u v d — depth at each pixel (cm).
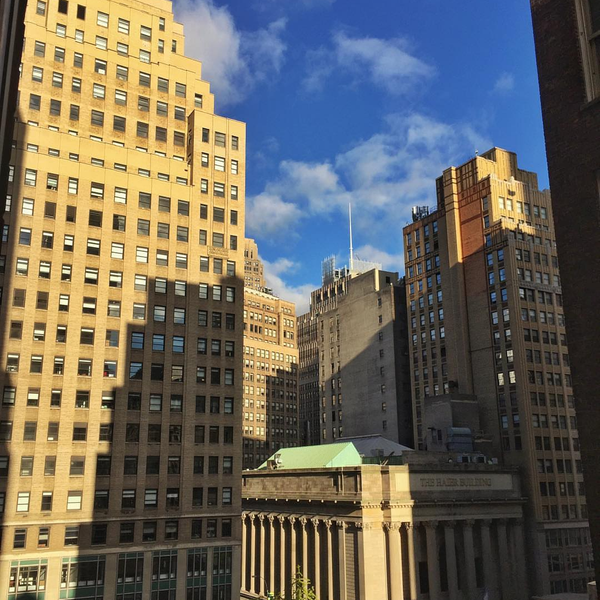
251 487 11150
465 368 11019
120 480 7250
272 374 17562
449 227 11881
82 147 7981
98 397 7338
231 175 9088
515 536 9381
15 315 7056
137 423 7519
